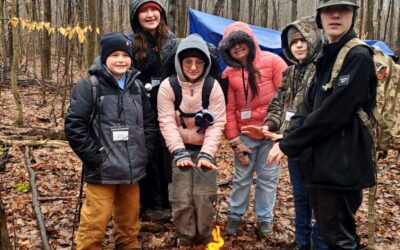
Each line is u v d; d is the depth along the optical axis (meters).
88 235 3.15
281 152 2.69
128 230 3.42
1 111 9.91
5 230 2.53
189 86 3.36
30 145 6.63
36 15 13.38
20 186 4.92
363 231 4.22
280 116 3.48
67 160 6.01
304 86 3.28
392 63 3.02
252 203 4.86
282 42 3.46
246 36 3.57
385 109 2.86
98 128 3.11
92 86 3.09
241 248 3.67
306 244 3.48
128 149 3.15
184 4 13.46
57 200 4.57
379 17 15.58
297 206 3.45
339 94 2.36
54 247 3.60
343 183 2.43
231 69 3.76
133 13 3.65
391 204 5.16
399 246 3.98
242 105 3.75
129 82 3.21
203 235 3.49
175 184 3.43
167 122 3.39
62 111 9.37
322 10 2.48
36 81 13.42
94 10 13.41
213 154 3.36
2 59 14.23
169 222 4.09
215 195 3.47
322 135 2.44
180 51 3.26
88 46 15.27
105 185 3.14
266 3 20.45
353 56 2.36
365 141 2.44
